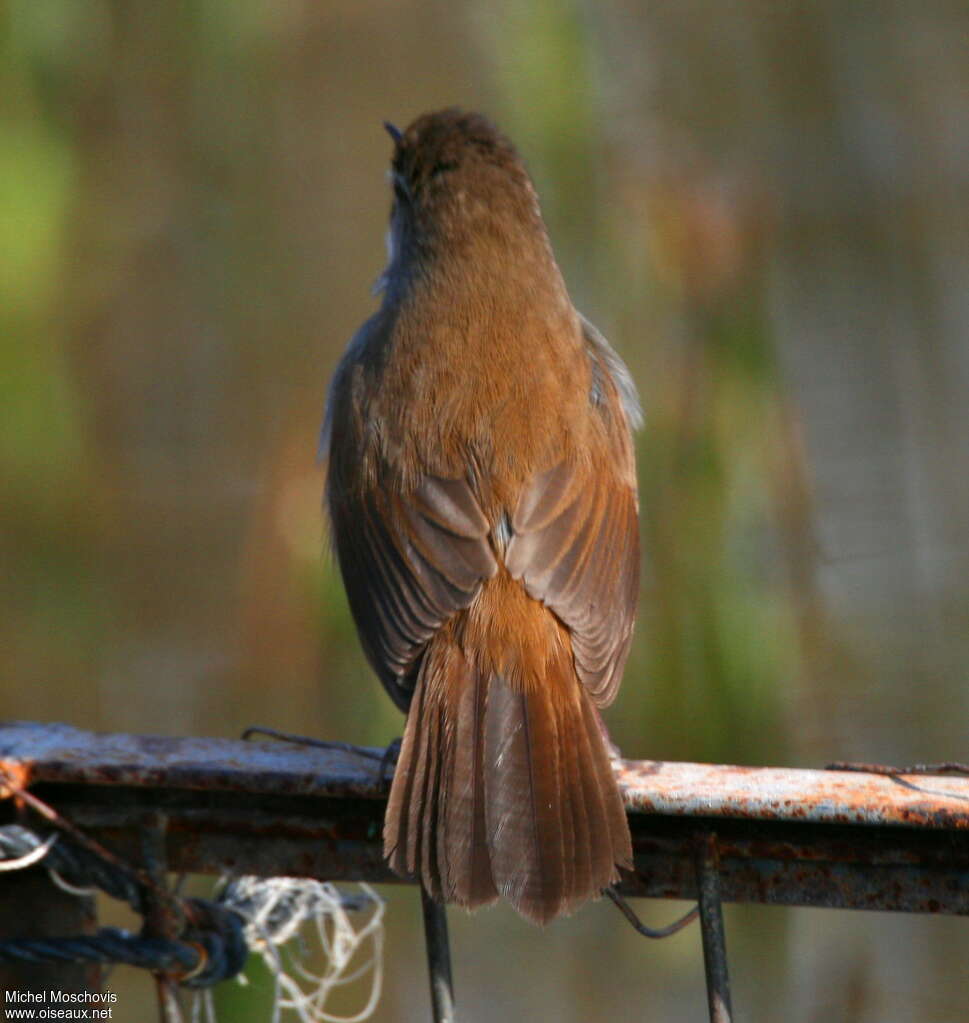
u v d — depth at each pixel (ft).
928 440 42.11
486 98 37.55
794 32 39.63
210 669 38.99
